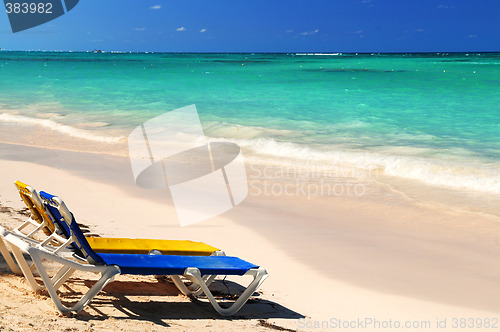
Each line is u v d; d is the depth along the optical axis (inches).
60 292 164.1
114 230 243.6
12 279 171.8
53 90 1152.2
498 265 210.1
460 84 1250.0
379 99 938.1
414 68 2228.1
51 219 163.9
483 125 629.9
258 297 174.6
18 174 368.2
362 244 235.8
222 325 148.0
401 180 368.8
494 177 354.6
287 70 2158.0
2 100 961.5
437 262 213.3
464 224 268.7
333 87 1209.4
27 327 128.6
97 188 334.3
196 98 968.3
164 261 158.1
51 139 567.2
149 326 141.2
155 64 3004.4
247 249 225.0
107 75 1742.1
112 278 146.9
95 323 139.1
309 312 163.2
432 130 591.8
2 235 155.4
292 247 229.3
